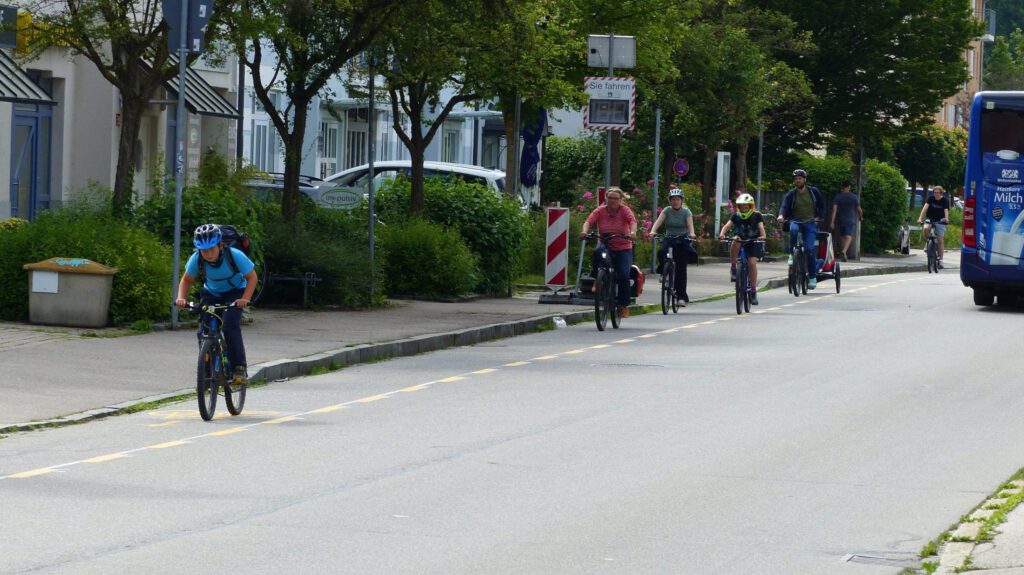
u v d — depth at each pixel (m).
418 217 36.19
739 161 64.00
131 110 27.83
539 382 21.25
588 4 45.53
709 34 56.66
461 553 10.95
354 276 31.09
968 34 72.75
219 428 16.89
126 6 27.16
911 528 11.98
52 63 39.41
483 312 31.41
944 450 15.71
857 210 62.41
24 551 10.83
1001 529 11.53
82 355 21.77
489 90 38.12
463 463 14.69
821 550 11.22
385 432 16.61
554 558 10.85
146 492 13.12
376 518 12.11
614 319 30.48
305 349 23.42
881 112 75.00
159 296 25.14
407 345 25.17
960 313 34.62
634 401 19.25
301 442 15.90
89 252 24.98
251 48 32.06
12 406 17.70
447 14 31.55
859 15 71.31
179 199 25.08
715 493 13.31
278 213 32.66
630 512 12.48
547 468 14.45
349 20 31.08
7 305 25.14
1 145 37.50
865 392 20.28
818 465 14.75
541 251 43.31
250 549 10.98
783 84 64.06
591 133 73.94
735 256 35.09
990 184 35.38
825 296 41.25
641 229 48.84
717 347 26.44
